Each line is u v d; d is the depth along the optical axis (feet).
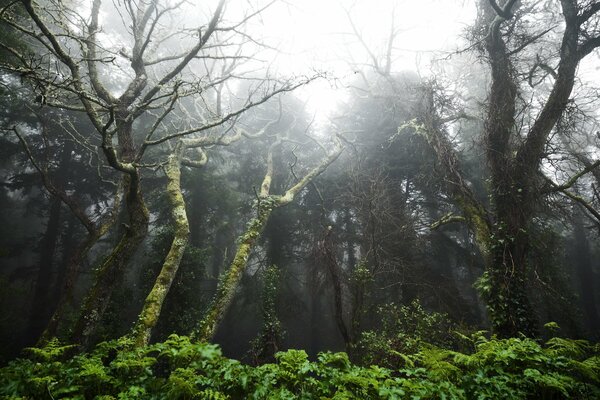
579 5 27.63
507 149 29.35
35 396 11.39
